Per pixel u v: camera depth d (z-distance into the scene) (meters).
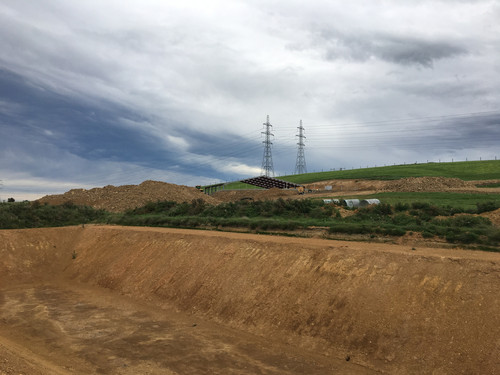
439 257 16.09
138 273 25.78
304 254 19.86
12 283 28.09
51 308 21.94
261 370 13.45
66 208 50.69
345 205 39.50
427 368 12.20
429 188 59.94
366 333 14.25
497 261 14.77
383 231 22.95
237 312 18.52
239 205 40.34
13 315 20.61
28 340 16.97
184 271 23.44
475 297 13.55
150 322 19.19
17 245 32.03
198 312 19.84
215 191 92.69
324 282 17.44
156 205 50.72
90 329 18.23
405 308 14.41
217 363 14.11
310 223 27.84
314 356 14.30
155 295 22.84
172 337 16.94
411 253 17.23
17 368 11.22
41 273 30.31
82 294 25.17
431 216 29.20
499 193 51.31
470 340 12.28
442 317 13.46
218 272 21.73
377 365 13.02
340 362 13.63
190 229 33.50
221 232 29.88
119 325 18.78
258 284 19.45
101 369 13.77
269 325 16.89
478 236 19.94
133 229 33.56
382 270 16.62
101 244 32.38
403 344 13.26
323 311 16.06
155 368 13.80
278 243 21.78
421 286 15.02
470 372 11.48
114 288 25.55
